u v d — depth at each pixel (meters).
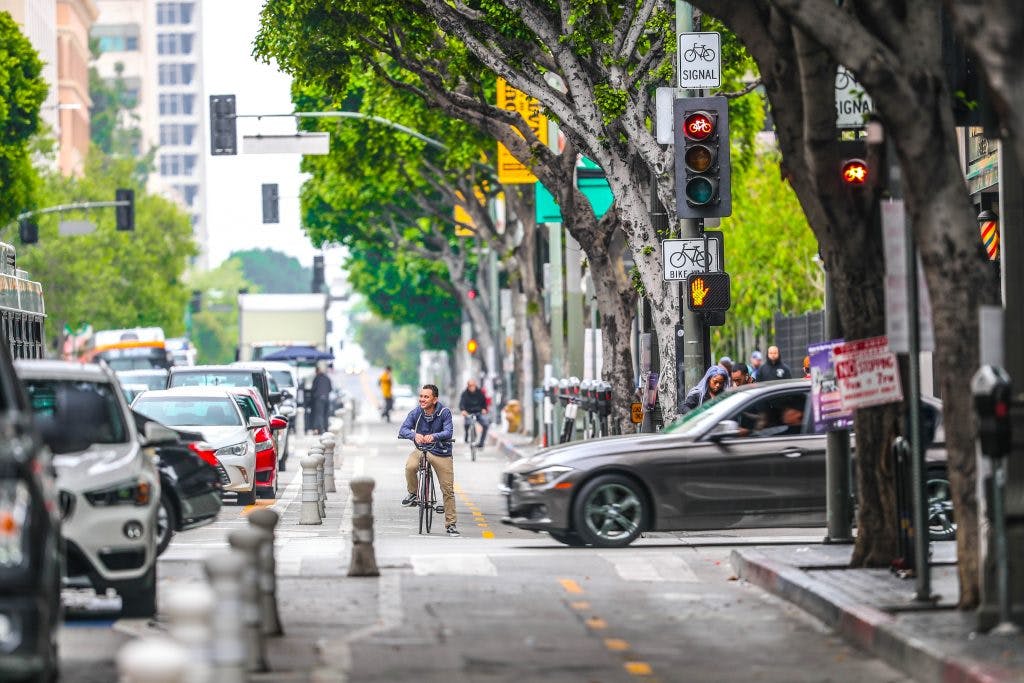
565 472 34.56
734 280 105.69
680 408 43.47
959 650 19.59
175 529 30.72
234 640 14.80
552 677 19.83
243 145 69.75
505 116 58.62
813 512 34.81
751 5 26.56
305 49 57.72
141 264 182.62
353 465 74.88
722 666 20.75
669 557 32.62
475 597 26.86
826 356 30.77
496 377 124.75
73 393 21.00
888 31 22.02
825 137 26.27
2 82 105.62
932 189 22.14
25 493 16.22
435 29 57.50
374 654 21.38
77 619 24.75
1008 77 18.52
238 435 49.81
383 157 94.69
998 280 48.72
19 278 56.38
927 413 34.59
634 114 49.69
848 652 21.86
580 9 48.91
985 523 21.00
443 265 138.38
